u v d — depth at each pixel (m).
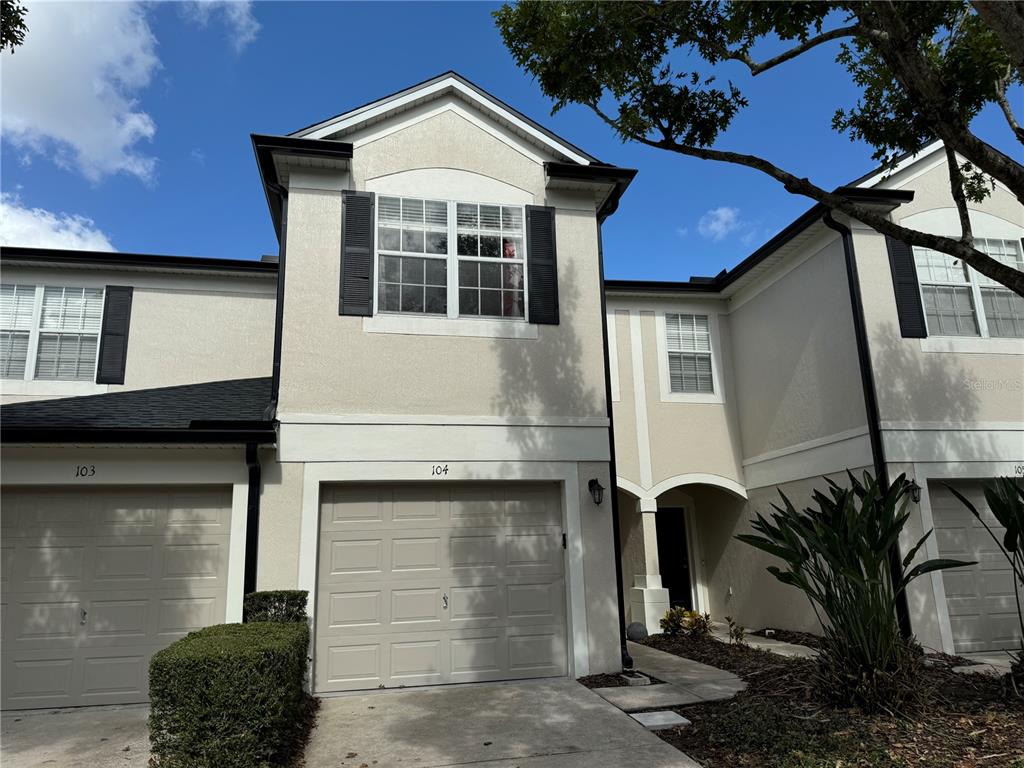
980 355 10.22
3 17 6.70
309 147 8.52
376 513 8.16
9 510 7.50
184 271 12.00
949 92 6.64
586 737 5.94
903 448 9.60
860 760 4.91
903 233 6.30
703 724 6.15
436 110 9.34
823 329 10.83
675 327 13.59
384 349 8.40
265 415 7.94
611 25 6.87
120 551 7.60
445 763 5.38
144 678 7.40
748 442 13.02
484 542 8.35
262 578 7.55
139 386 11.49
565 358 8.91
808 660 7.54
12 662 7.22
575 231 9.41
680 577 14.33
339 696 7.41
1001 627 9.54
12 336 11.36
